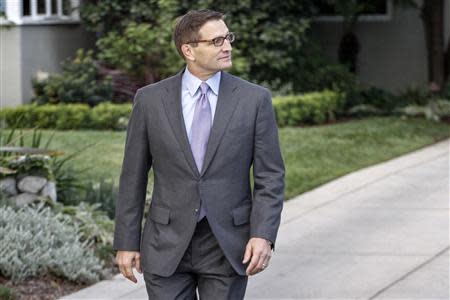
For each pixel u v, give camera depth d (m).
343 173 12.90
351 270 8.45
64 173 10.38
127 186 5.22
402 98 19.27
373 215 10.61
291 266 8.61
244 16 17.39
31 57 17.67
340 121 18.12
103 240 8.96
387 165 13.62
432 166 13.55
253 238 5.00
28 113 16.22
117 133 15.55
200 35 4.99
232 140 5.03
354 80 18.80
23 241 8.23
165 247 5.09
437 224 10.15
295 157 13.78
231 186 5.07
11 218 8.55
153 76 17.53
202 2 17.19
